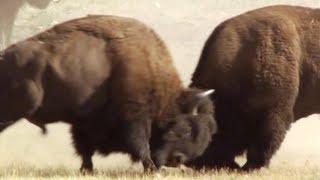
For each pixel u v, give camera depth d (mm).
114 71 50812
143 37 51625
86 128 51781
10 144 73500
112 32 51000
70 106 50312
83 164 52812
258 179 47469
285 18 54656
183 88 52406
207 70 54438
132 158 51531
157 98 51406
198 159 53438
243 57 53938
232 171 53188
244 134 54656
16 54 48812
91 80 50344
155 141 52094
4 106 48750
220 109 54250
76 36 50438
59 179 47250
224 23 55469
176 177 48906
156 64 51500
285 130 54469
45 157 67312
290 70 54000
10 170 52031
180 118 51750
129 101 50906
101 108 51094
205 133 51875
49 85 49469
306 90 55156
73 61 49938
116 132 51781
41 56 49188
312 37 54719
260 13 55062
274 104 54000
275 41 54000
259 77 53656
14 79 48594
